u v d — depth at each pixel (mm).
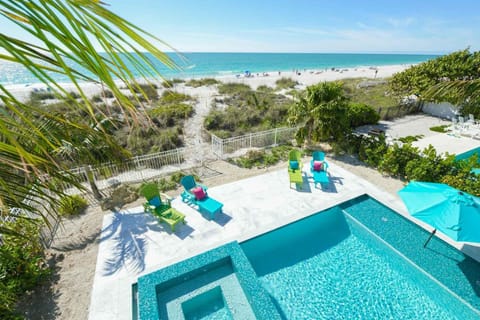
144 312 4012
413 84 17719
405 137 13555
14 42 770
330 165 10125
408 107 17984
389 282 5527
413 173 8484
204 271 5004
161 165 10164
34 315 4480
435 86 7281
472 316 4629
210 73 53125
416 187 5777
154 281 4574
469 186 6969
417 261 5664
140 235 6258
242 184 8695
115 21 784
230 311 4410
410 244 6148
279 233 6738
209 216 6961
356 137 11367
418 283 5453
